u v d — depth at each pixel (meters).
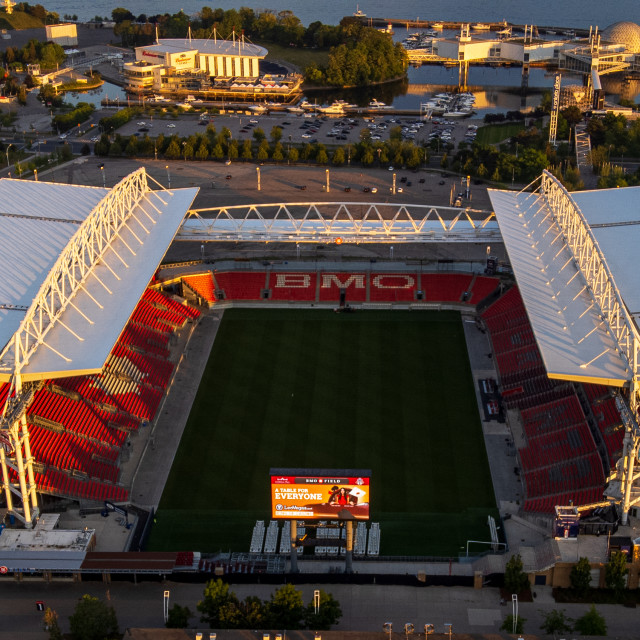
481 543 136.75
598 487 141.25
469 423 167.00
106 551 133.62
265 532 139.75
